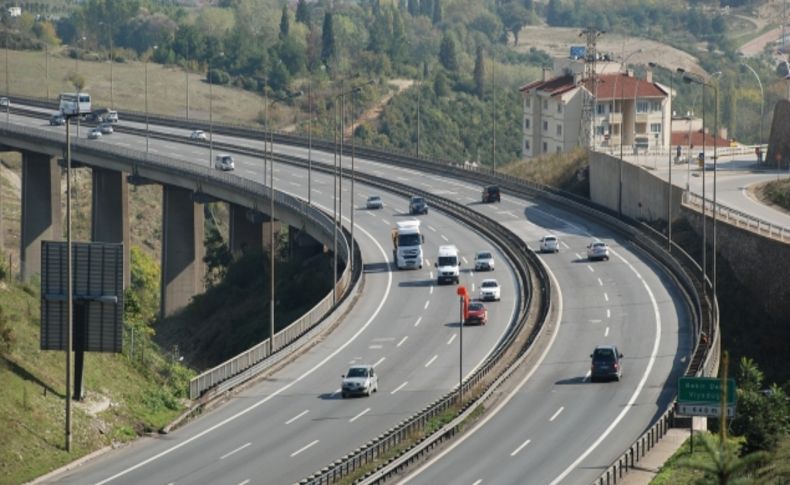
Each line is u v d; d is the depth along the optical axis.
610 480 165.75
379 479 170.25
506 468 178.50
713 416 182.75
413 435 193.50
